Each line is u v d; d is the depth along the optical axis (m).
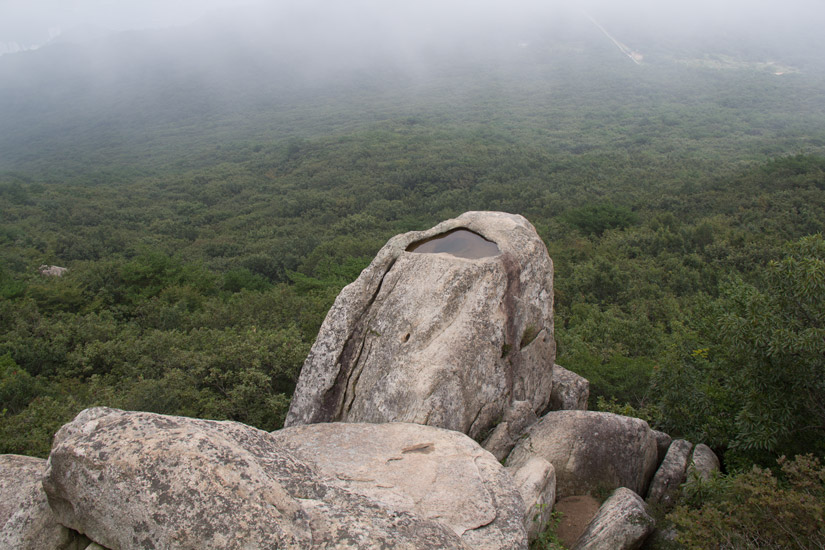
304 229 70.06
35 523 5.41
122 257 57.69
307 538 4.29
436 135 134.12
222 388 15.37
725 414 10.73
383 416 8.30
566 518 8.02
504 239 9.84
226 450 4.75
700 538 6.74
